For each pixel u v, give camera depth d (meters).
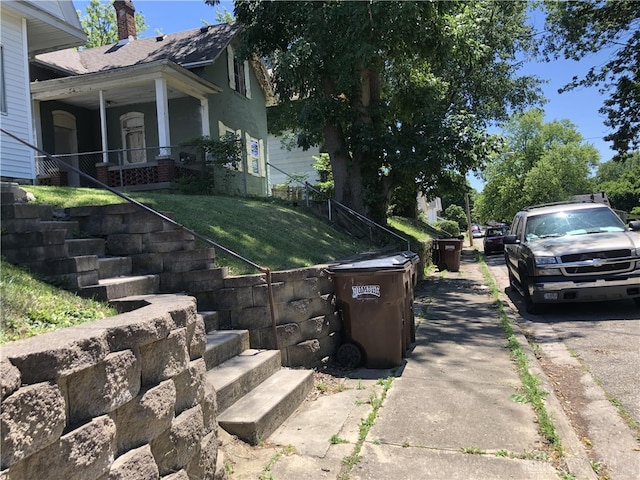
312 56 12.60
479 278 15.13
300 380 4.78
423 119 13.76
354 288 5.84
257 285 5.39
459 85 24.05
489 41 22.70
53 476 1.85
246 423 3.79
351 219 13.72
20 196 5.44
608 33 20.44
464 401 4.71
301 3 13.05
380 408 4.59
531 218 10.33
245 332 5.21
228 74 19.83
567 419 4.26
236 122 20.48
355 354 5.88
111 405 2.16
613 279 8.12
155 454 2.48
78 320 3.37
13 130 11.30
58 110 17.47
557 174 51.12
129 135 18.84
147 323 2.44
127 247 5.67
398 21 11.98
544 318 8.69
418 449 3.78
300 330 5.59
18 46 11.53
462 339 7.18
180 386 2.79
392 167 13.52
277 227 9.24
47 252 4.47
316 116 13.28
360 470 3.50
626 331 7.27
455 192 14.61
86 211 5.81
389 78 16.81
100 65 19.42
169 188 14.69
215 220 7.94
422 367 5.83
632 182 69.56
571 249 8.45
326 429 4.13
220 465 3.21
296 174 26.12
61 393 1.91
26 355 1.79
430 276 15.91
